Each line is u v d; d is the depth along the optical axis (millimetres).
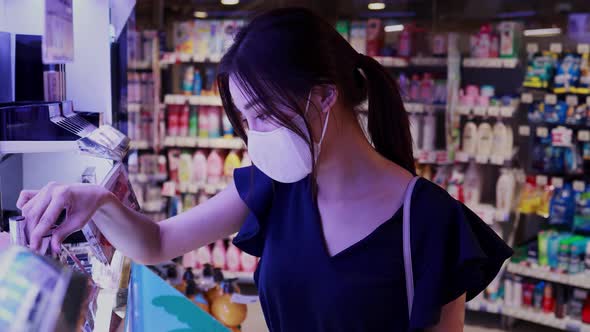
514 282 4613
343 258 1146
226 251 5301
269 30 1034
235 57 1048
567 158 4621
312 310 1192
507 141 4836
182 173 5234
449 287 1120
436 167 5234
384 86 1249
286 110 1062
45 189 1052
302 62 1029
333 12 5297
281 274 1208
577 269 4395
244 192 1349
